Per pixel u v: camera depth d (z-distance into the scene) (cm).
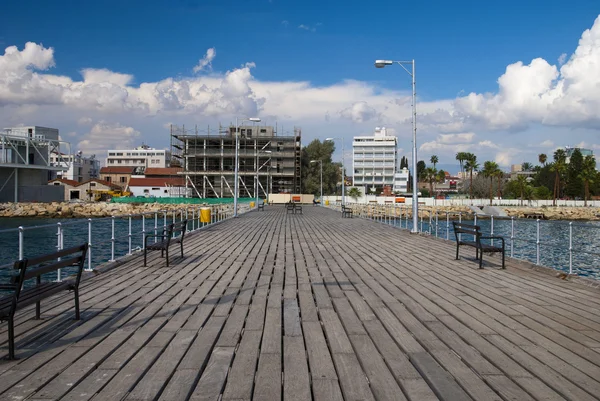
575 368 430
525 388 383
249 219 3228
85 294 756
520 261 1140
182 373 413
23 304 461
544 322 595
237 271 1015
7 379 395
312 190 9700
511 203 8738
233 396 368
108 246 2919
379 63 2100
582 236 4541
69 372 412
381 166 13000
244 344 502
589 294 779
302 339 524
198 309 661
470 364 440
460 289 821
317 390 382
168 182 9288
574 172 9656
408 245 1592
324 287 840
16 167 7188
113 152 14300
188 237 1853
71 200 8406
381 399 364
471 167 9356
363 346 497
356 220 3152
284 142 8444
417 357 460
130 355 459
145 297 736
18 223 5603
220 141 8375
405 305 696
